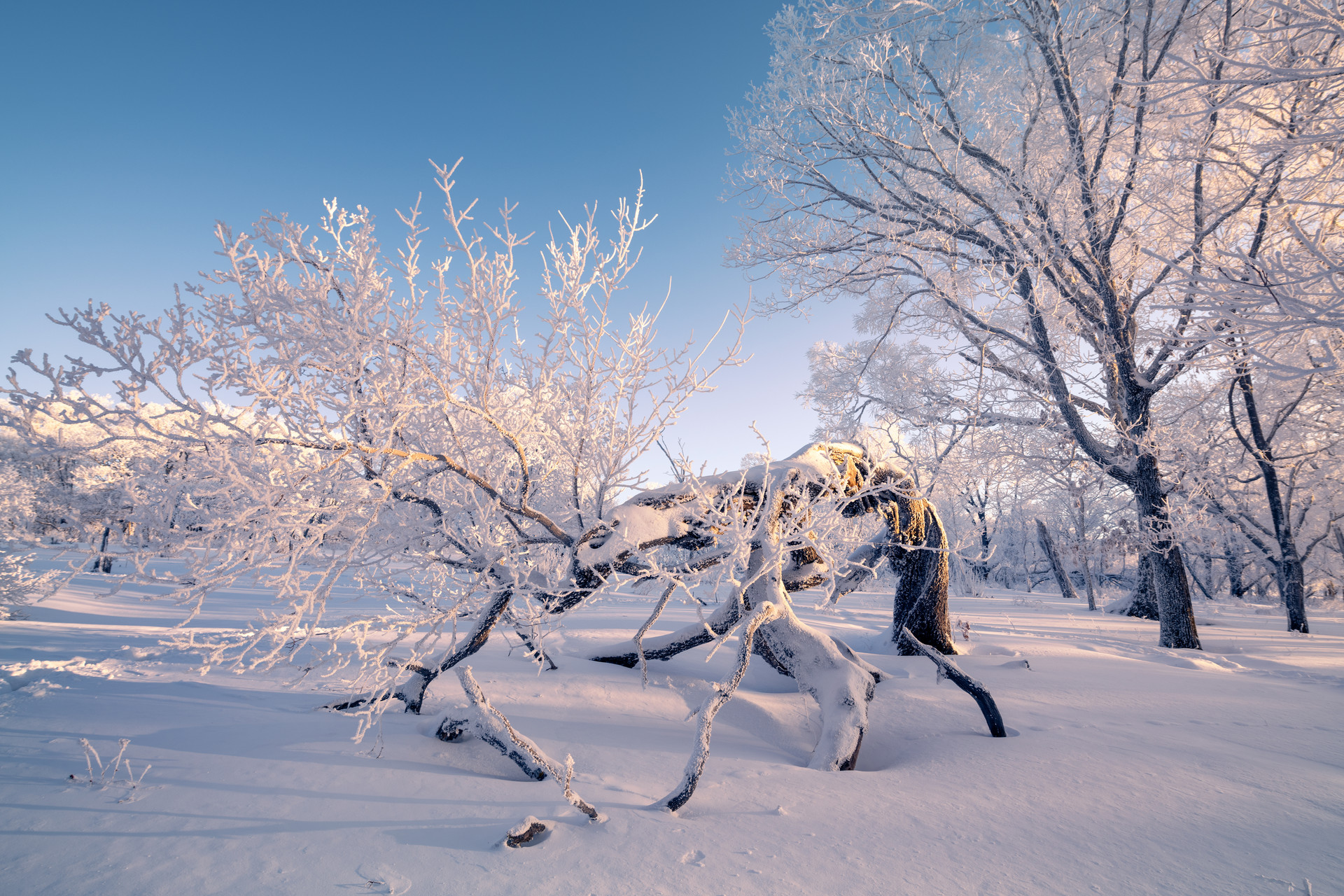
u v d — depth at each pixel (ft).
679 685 19.56
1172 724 16.58
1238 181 28.09
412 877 7.47
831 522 17.74
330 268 12.94
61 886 7.10
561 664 21.33
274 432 12.65
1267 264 15.55
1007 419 45.57
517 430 15.96
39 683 16.03
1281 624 59.36
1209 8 30.42
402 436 14.26
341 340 12.00
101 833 8.46
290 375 12.00
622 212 16.57
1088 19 35.65
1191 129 27.55
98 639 25.07
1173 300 18.78
